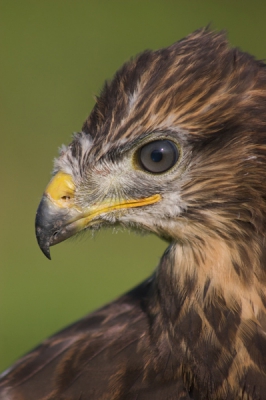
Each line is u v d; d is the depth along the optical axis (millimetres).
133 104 9844
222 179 9766
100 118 10102
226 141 9672
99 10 30094
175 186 9930
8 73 28062
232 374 9758
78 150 10227
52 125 26125
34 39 29266
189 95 9602
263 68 9805
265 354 9664
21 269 22453
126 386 10047
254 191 9727
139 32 28984
